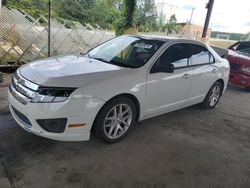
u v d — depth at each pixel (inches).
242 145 149.4
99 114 118.2
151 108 143.1
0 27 267.0
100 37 369.4
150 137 143.2
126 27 475.5
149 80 134.6
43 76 113.0
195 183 108.2
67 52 334.0
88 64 133.3
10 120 143.6
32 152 116.5
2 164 105.8
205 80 179.0
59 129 109.7
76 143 127.6
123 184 102.1
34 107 106.8
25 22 284.0
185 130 158.9
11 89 122.5
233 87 308.3
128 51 149.6
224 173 118.0
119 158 119.3
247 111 214.7
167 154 128.0
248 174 119.8
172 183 106.3
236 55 289.9
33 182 97.5
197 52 170.2
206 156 131.1
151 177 108.4
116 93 119.6
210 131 162.7
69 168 108.1
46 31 304.5
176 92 155.5
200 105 200.7
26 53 290.2
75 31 338.0
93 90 112.2
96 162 114.3
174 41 155.2
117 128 129.2
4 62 274.8
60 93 107.0
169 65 140.0
